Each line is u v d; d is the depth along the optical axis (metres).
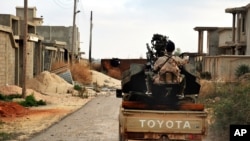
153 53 10.28
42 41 42.81
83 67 50.34
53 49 46.81
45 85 33.06
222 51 61.50
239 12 49.12
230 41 54.06
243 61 41.72
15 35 31.31
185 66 10.10
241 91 13.65
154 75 9.80
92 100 28.59
